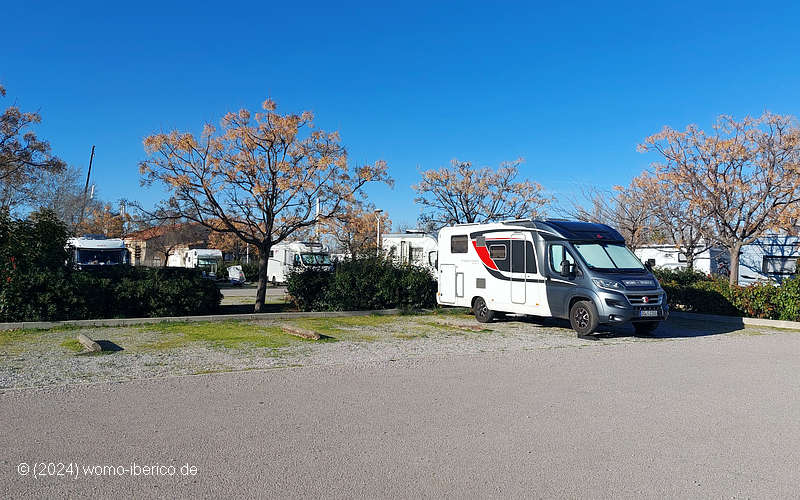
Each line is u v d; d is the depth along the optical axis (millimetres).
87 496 3734
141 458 4406
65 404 5922
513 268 13484
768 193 18484
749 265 23641
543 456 4543
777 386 7152
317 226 15914
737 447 4801
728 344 11000
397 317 15484
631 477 4141
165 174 13836
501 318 15188
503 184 28141
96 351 9219
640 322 12273
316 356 9156
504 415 5688
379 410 5824
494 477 4113
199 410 5746
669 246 25203
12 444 4691
